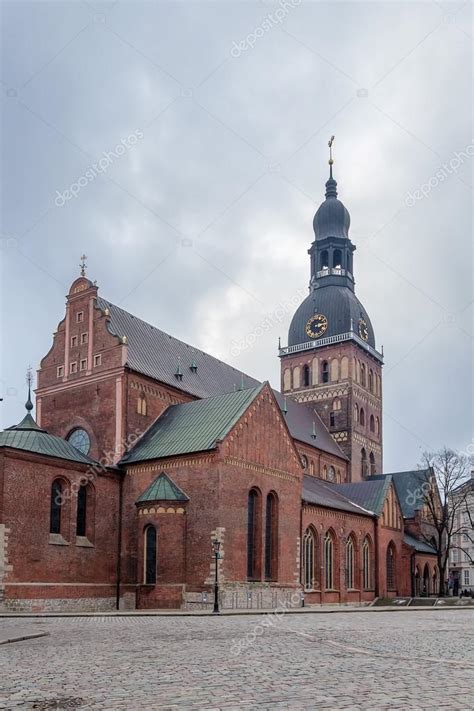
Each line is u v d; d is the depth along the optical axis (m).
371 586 77.25
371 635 28.19
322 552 68.00
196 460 53.81
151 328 69.81
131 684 14.68
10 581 46.66
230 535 52.72
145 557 52.88
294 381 99.06
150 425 61.81
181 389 65.94
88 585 52.53
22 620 37.16
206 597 51.03
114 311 65.56
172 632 28.84
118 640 24.92
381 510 79.69
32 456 49.59
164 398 63.97
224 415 57.19
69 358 63.94
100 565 53.94
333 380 95.81
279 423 60.84
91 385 61.78
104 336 61.94
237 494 54.06
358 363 96.81
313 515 67.25
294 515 61.22
